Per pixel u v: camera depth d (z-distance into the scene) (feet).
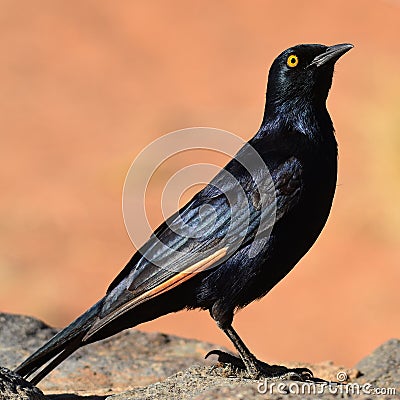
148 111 114.62
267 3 141.90
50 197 95.20
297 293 74.49
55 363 27.61
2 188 96.94
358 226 83.15
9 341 34.94
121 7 143.43
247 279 27.73
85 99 118.83
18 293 76.89
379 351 34.86
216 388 23.13
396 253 79.71
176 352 36.06
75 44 133.80
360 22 132.87
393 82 103.55
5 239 86.28
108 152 104.32
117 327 28.12
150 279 27.09
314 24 134.62
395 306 71.82
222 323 27.89
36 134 109.50
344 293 74.13
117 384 31.99
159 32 136.67
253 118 108.37
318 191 28.09
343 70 111.14
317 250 80.48
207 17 140.36
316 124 28.96
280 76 29.17
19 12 141.90
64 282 79.10
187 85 121.60
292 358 65.16
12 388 24.44
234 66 126.41
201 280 27.61
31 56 130.21
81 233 88.53
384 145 88.99
